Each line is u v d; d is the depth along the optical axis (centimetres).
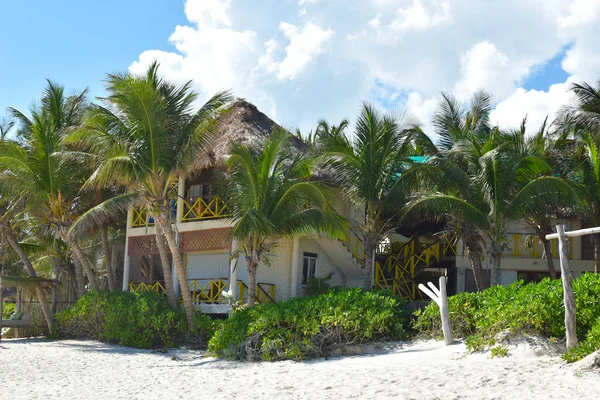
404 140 2364
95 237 3416
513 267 2983
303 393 1255
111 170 2075
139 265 3403
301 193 2120
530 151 2248
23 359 2002
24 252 3161
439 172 2272
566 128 2530
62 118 2836
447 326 1612
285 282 2645
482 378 1170
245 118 2634
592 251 2919
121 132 2188
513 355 1323
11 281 2694
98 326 2542
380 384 1241
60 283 2864
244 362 1797
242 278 2530
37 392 1424
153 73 2245
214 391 1376
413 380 1237
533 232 2964
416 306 2153
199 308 2386
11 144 2541
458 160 2358
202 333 2244
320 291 2491
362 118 2328
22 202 2695
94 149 2281
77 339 2630
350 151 2330
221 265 2627
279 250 2638
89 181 2141
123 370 1755
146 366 1834
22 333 2877
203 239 2580
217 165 2369
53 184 2545
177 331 2306
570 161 2442
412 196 2400
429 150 2506
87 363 1906
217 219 2534
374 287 2644
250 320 1947
